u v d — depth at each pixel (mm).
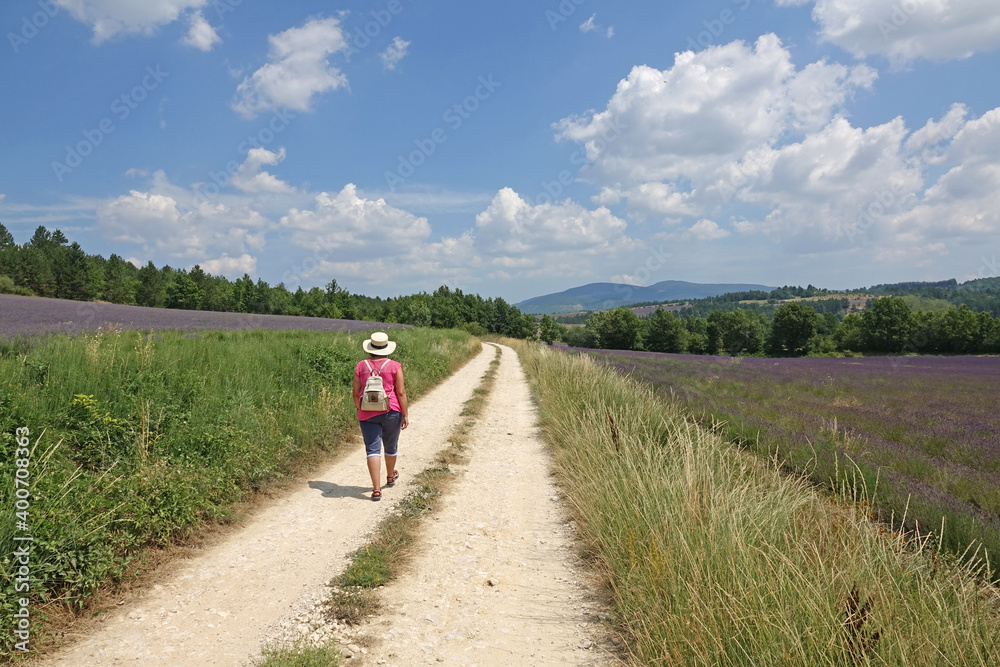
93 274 90062
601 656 3082
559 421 9367
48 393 5984
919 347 74250
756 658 2518
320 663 2775
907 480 6047
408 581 4016
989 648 2375
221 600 3637
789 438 8266
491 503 6004
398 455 8047
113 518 4160
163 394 6945
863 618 2465
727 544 3336
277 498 5957
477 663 2992
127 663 2861
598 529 4488
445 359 22031
